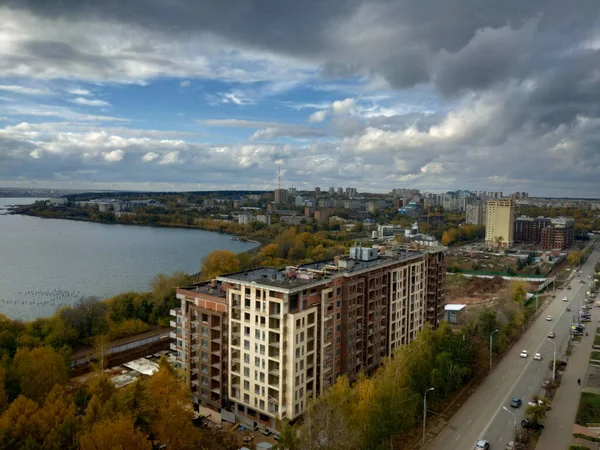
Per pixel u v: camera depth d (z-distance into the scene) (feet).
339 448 311.06
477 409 443.32
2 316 586.86
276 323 386.93
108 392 377.50
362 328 468.75
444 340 498.69
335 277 429.38
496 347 583.58
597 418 421.59
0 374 377.09
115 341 625.82
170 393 368.48
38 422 318.04
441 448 375.25
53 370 413.18
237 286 411.34
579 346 633.20
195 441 363.15
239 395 413.80
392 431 355.56
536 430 400.47
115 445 290.76
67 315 622.95
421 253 595.47
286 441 302.66
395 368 410.31
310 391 405.59
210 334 426.10
